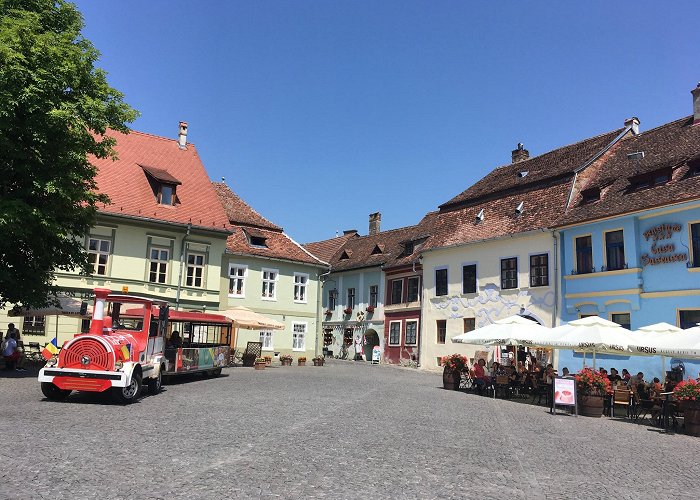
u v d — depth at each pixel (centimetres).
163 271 3028
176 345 2038
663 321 2202
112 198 2927
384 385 2184
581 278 2570
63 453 750
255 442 899
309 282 3800
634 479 828
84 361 1290
